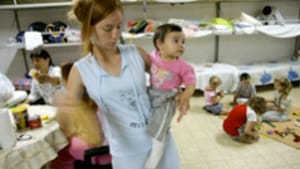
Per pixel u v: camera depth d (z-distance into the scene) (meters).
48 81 1.95
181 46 0.81
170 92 0.86
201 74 3.29
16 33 3.45
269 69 3.50
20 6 2.89
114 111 0.79
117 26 0.69
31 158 1.13
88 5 0.65
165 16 3.63
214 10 3.70
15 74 3.61
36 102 2.12
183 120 2.76
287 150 2.11
